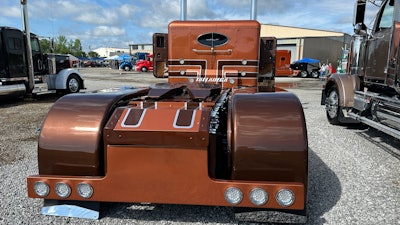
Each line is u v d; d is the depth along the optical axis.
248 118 2.25
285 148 2.16
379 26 5.31
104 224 2.51
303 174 2.17
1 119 7.18
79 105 2.45
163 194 2.22
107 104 2.45
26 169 3.82
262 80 5.14
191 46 4.66
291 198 2.10
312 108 9.10
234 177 2.22
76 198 2.27
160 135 2.13
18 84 10.05
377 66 5.16
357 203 2.94
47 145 2.33
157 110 2.32
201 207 2.80
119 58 43.56
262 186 2.10
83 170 2.32
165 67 5.09
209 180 2.17
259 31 4.57
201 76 4.65
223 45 4.61
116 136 2.17
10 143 5.06
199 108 2.43
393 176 3.65
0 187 3.26
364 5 5.54
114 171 2.23
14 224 2.52
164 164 2.19
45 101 10.61
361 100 5.45
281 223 2.41
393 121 4.45
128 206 2.81
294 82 22.44
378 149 4.77
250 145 2.19
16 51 9.98
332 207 2.85
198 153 2.15
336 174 3.70
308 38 42.19
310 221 2.60
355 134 5.74
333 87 6.39
